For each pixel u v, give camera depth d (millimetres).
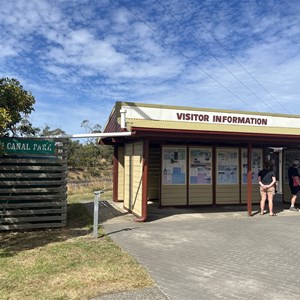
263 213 11273
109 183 24734
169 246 7016
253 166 13531
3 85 8477
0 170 8266
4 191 8211
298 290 4797
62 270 5434
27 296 4453
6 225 8219
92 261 5906
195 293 4652
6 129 8719
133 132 9164
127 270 5469
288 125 14297
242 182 13391
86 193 18281
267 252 6656
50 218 8562
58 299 4379
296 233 8297
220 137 9984
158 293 4625
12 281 4965
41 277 5129
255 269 5652
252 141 10867
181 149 12680
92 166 38094
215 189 13016
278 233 8289
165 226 9047
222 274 5395
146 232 8281
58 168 8641
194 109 12844
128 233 8156
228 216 10758
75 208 12016
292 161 13719
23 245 6953
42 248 6719
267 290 4781
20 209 8359
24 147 8406
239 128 12805
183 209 12211
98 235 7875
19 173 8344
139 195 10297
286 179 13938
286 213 11453
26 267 5574
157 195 14438
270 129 13430
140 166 10312
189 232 8336
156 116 12273
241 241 7496
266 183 11070
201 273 5426
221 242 7398
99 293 4586
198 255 6406
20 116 8898
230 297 4539
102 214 10898
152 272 5426
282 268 5715
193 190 12750
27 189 8367
